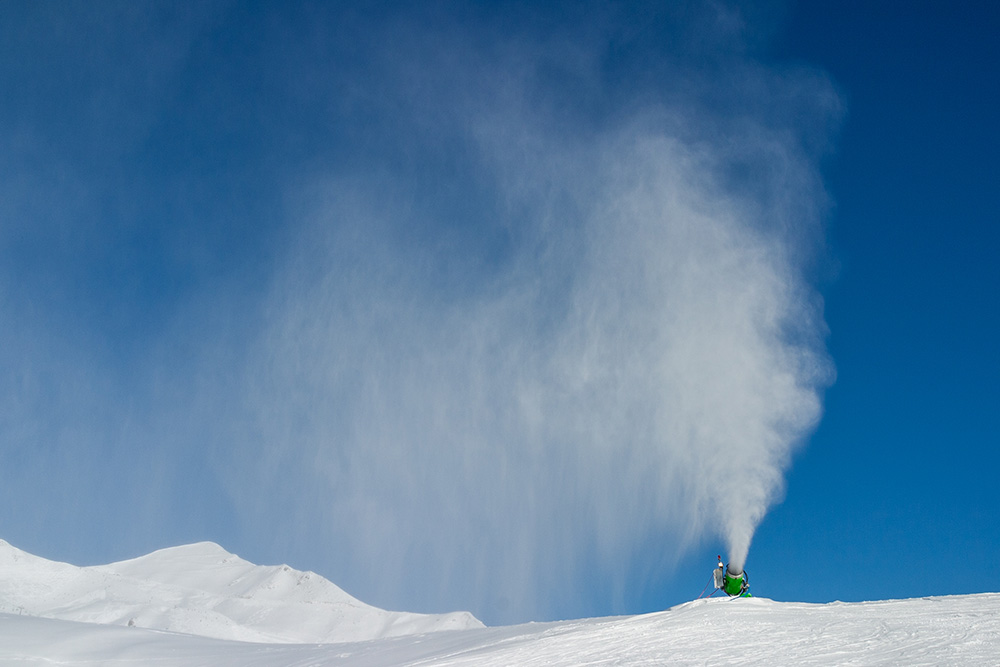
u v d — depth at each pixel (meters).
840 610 25.47
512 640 28.88
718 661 19.48
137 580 133.50
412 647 34.59
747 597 28.84
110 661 42.88
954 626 21.42
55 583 120.25
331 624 155.00
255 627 142.88
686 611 27.17
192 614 102.50
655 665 19.61
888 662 17.92
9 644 45.44
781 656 19.48
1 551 122.62
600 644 23.36
